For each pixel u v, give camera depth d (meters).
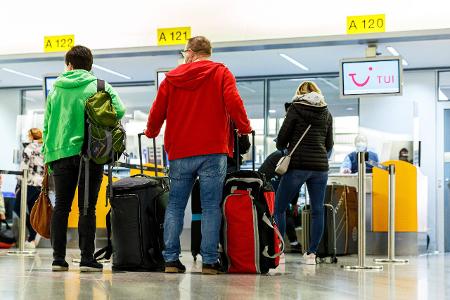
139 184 4.68
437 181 11.05
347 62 8.47
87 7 8.80
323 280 4.16
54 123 4.42
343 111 11.59
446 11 7.75
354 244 7.55
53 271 4.51
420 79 11.16
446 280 4.39
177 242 4.53
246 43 8.29
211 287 3.56
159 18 8.57
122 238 4.64
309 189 5.57
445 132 11.08
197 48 4.50
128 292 3.26
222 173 4.42
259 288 3.55
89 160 4.33
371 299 3.09
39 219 4.98
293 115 5.33
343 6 8.05
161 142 8.31
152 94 12.70
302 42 8.15
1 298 2.98
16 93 13.62
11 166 13.55
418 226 7.91
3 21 9.05
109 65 10.83
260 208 4.56
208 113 4.39
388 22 7.91
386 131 11.30
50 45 8.86
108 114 4.30
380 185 7.76
